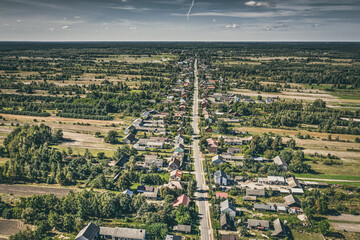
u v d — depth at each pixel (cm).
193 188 12612
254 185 13600
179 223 10600
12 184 13200
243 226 10625
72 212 10944
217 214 11150
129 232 9788
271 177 13875
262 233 10294
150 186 12962
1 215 10831
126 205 11338
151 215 10731
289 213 11494
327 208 11500
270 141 18038
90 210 10969
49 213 10838
